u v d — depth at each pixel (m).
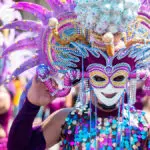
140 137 2.86
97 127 2.88
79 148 2.85
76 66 2.90
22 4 2.90
